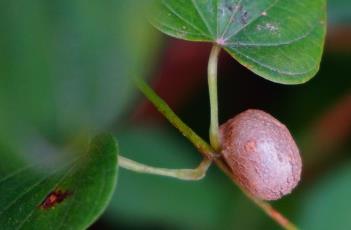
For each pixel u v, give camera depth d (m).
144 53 0.14
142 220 0.30
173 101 0.32
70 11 0.14
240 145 0.20
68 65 0.14
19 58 0.14
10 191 0.19
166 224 0.30
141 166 0.20
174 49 0.31
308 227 0.29
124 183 0.29
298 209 0.29
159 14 0.20
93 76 0.14
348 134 0.32
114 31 0.14
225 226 0.29
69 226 0.18
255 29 0.21
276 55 0.21
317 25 0.21
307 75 0.21
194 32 0.20
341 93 0.32
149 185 0.29
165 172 0.20
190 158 0.30
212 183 0.30
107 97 0.14
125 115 0.19
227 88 0.33
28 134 0.14
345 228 0.29
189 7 0.21
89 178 0.18
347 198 0.29
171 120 0.21
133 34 0.14
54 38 0.14
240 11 0.21
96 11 0.14
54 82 0.14
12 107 0.14
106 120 0.15
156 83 0.32
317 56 0.21
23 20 0.14
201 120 0.32
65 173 0.18
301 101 0.32
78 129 0.15
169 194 0.29
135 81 0.21
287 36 0.21
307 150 0.31
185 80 0.32
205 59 0.32
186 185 0.29
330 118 0.32
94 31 0.14
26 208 0.18
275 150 0.20
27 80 0.14
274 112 0.32
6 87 0.14
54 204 0.18
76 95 0.14
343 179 0.29
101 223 0.30
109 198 0.18
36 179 0.19
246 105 0.33
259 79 0.33
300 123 0.32
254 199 0.21
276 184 0.20
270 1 0.21
